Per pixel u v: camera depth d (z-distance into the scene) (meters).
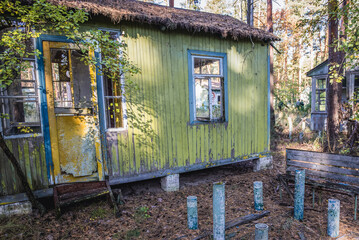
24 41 3.30
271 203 3.94
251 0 11.55
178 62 4.75
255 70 5.79
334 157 3.72
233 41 5.41
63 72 6.11
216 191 2.69
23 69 2.92
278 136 9.87
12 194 3.48
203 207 3.87
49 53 3.60
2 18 3.07
